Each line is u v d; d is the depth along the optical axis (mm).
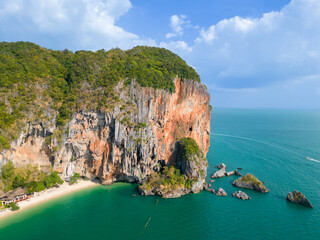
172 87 88562
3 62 75438
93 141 78500
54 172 76125
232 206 67500
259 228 56656
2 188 64500
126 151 76750
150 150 80312
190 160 79812
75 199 70375
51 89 78812
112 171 79938
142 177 80250
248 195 74500
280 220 59906
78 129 77500
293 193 71000
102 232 54781
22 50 86625
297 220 59812
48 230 54844
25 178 69125
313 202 68875
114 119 75000
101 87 79125
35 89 75062
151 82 81062
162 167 87312
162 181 76062
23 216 60219
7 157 66438
